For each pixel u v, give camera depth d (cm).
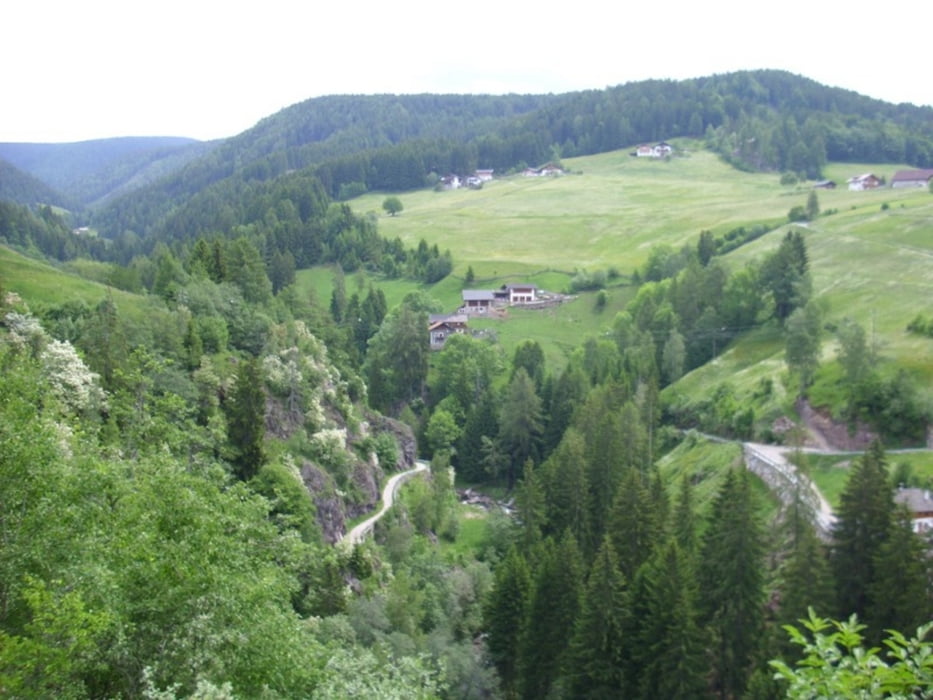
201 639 2811
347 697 2980
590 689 5638
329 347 13088
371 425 11806
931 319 11050
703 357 14125
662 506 7694
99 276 12306
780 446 9756
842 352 9975
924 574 5106
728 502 6309
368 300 18600
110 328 7312
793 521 6444
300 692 3031
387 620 6225
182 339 8406
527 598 6650
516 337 17775
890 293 13488
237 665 2850
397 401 15388
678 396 12606
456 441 13962
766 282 14262
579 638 5719
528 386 13200
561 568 6400
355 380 12250
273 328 10125
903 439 8806
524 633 6341
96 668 2525
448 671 6072
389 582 7381
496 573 7938
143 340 7806
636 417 10544
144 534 2831
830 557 5906
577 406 12431
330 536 7831
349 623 5928
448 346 16112
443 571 8212
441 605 7612
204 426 7175
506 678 6719
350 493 8938
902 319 12000
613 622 5600
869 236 16962
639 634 5534
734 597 5747
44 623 2347
